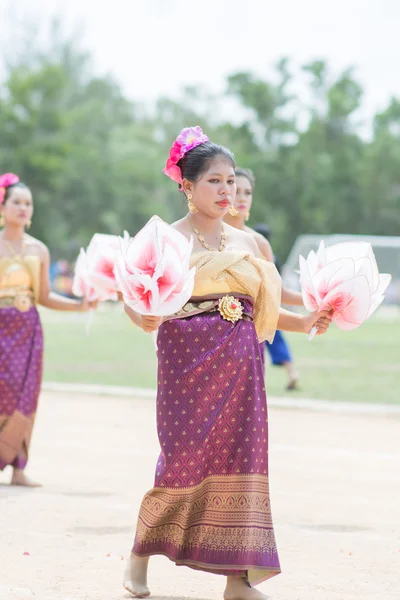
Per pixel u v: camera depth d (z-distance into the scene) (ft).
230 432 35.88
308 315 38.01
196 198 37.81
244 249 38.14
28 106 532.32
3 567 39.83
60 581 37.86
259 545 35.19
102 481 60.18
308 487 58.44
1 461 59.98
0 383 61.52
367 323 297.33
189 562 35.81
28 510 51.47
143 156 613.93
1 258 63.21
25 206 63.36
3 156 520.42
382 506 53.31
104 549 43.16
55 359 153.69
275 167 612.29
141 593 36.04
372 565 41.14
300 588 37.52
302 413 93.66
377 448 73.82
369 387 116.98
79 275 59.93
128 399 104.83
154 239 33.68
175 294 33.58
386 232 630.33
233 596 35.65
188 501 35.81
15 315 62.90
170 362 36.24
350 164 621.31
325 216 604.90
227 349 35.88
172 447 35.81
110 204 588.09
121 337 209.87
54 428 83.20
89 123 637.71
